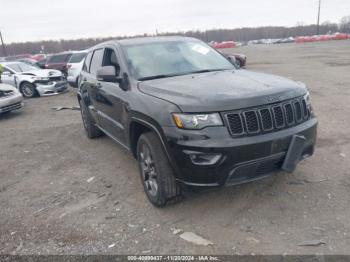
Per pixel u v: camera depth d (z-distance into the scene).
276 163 3.08
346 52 28.41
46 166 5.09
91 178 4.45
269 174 3.09
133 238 2.99
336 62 19.27
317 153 4.65
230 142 2.79
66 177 4.57
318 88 10.20
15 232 3.25
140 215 3.37
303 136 3.15
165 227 3.12
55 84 13.37
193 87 3.22
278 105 3.02
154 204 3.48
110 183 4.24
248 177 2.98
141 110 3.31
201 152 2.81
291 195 3.52
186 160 2.89
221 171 2.84
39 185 4.38
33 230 3.26
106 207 3.61
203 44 4.93
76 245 2.96
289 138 3.03
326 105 7.68
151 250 2.81
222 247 2.78
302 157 3.35
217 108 2.83
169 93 3.19
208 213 3.29
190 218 3.24
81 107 6.37
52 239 3.08
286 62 21.70
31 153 5.83
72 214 3.52
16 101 9.41
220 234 2.95
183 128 2.87
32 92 13.21
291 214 3.17
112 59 4.54
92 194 3.97
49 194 4.07
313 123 3.33
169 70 4.06
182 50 4.51
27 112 10.12
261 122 2.92
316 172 4.03
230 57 4.88
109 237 3.04
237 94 2.96
